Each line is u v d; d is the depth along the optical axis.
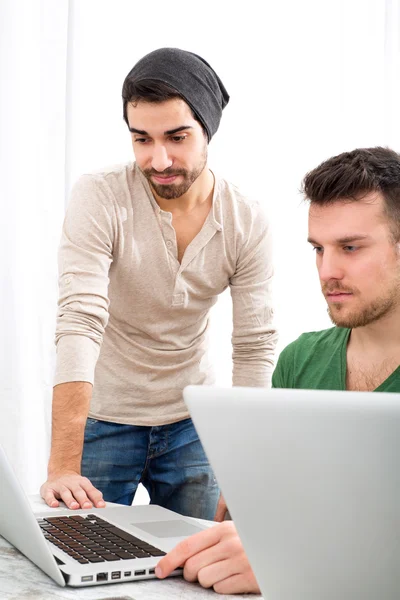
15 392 2.35
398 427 0.57
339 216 1.11
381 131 2.86
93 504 1.21
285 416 0.61
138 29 2.48
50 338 2.39
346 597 0.65
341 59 2.79
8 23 2.33
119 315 1.71
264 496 0.65
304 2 2.73
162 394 1.74
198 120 1.56
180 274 1.67
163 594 0.83
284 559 0.67
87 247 1.56
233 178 2.66
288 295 2.75
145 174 1.58
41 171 2.37
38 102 2.37
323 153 2.78
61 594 0.81
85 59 2.41
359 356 1.25
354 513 0.61
